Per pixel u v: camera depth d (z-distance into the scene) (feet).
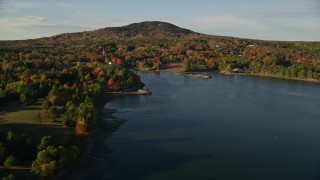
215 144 478.59
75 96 639.35
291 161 426.10
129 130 533.14
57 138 446.19
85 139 460.96
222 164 414.62
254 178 382.01
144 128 544.62
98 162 415.23
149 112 642.63
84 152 432.66
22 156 385.29
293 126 565.12
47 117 531.50
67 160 383.86
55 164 364.99
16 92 638.94
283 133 528.22
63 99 631.97
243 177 383.86
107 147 462.19
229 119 600.80
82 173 387.14
